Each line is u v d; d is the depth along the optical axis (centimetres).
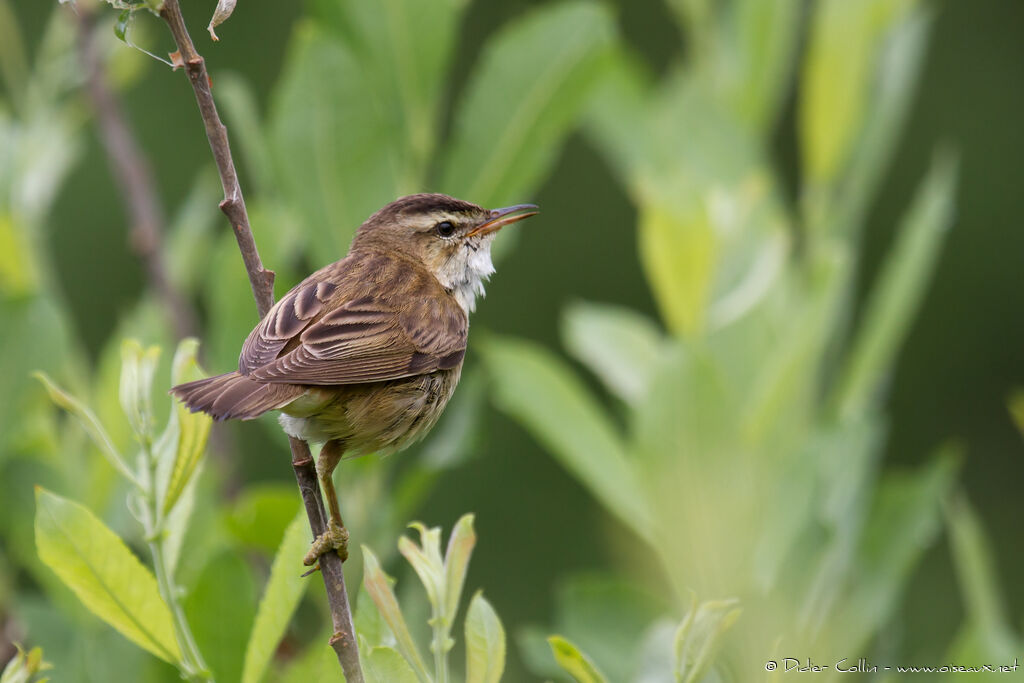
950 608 1717
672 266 953
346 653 662
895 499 919
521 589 1995
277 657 899
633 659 889
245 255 752
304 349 831
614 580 923
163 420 928
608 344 1018
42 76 1113
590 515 2012
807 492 872
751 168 1072
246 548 925
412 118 1007
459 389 1555
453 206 1002
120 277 2014
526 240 2277
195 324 1045
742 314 985
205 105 714
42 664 673
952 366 2253
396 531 942
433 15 1002
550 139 1003
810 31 1183
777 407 904
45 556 651
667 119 1092
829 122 1053
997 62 2344
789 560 853
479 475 2019
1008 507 2183
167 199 2033
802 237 1096
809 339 905
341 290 900
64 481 933
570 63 997
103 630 879
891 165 2325
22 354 909
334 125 969
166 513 680
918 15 1104
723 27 1174
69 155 1113
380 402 866
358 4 1001
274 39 2173
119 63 1178
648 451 882
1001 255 2275
